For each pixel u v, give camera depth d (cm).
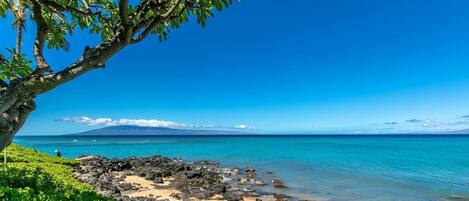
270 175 4141
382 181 3775
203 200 2597
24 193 973
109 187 2753
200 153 8156
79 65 628
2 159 2686
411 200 2819
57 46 788
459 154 8075
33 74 635
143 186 3120
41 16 672
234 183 3475
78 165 4072
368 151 9044
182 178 3600
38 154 3675
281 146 11869
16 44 710
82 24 788
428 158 6825
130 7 743
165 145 12862
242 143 14750
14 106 655
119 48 636
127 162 4759
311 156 7156
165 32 784
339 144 13938
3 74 600
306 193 3050
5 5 684
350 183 3609
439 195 3047
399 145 13250
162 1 690
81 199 1071
